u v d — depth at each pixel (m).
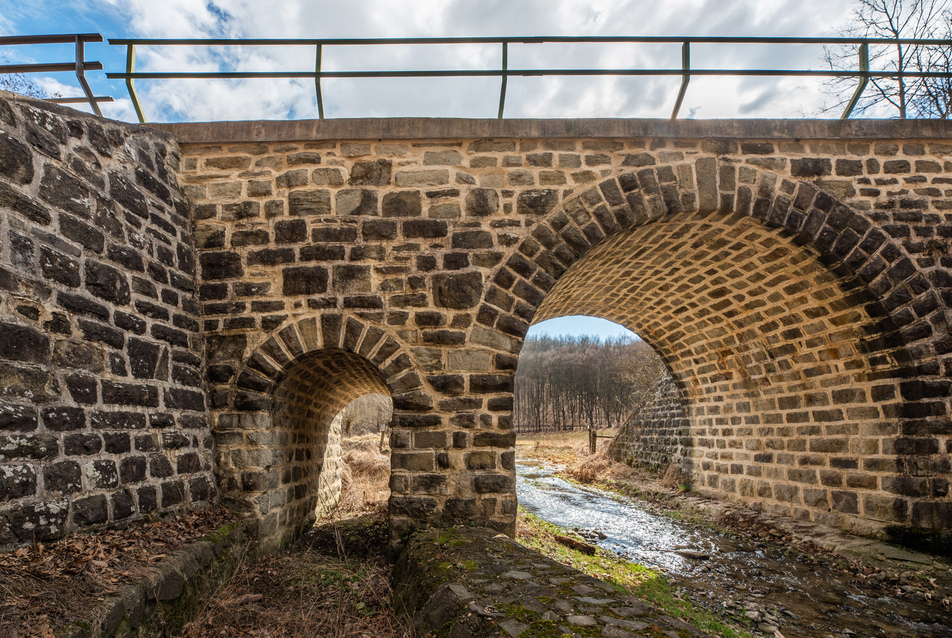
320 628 4.05
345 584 5.08
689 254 7.82
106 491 4.20
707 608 5.46
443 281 6.11
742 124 6.47
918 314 6.42
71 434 3.94
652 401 15.38
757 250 7.14
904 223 6.53
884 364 6.82
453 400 5.89
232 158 6.30
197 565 4.16
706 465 11.23
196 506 5.36
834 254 6.46
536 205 6.28
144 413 4.82
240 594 4.57
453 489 5.74
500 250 6.18
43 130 4.17
